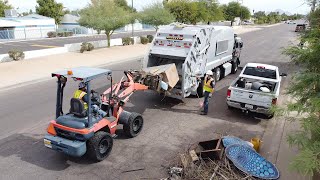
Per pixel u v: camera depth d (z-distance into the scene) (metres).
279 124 10.12
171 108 11.68
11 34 43.34
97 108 7.51
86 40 41.38
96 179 6.66
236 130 9.62
